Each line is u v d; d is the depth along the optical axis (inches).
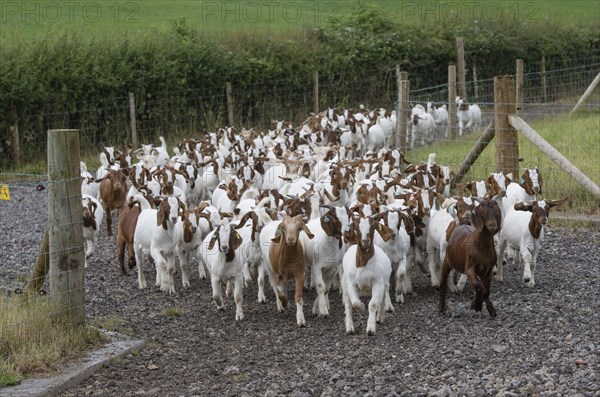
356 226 422.3
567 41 1678.2
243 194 611.8
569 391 342.0
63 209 408.2
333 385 362.9
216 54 1217.4
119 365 394.3
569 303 474.3
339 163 656.4
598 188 629.0
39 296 432.1
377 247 445.4
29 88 1047.0
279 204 586.2
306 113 1311.5
